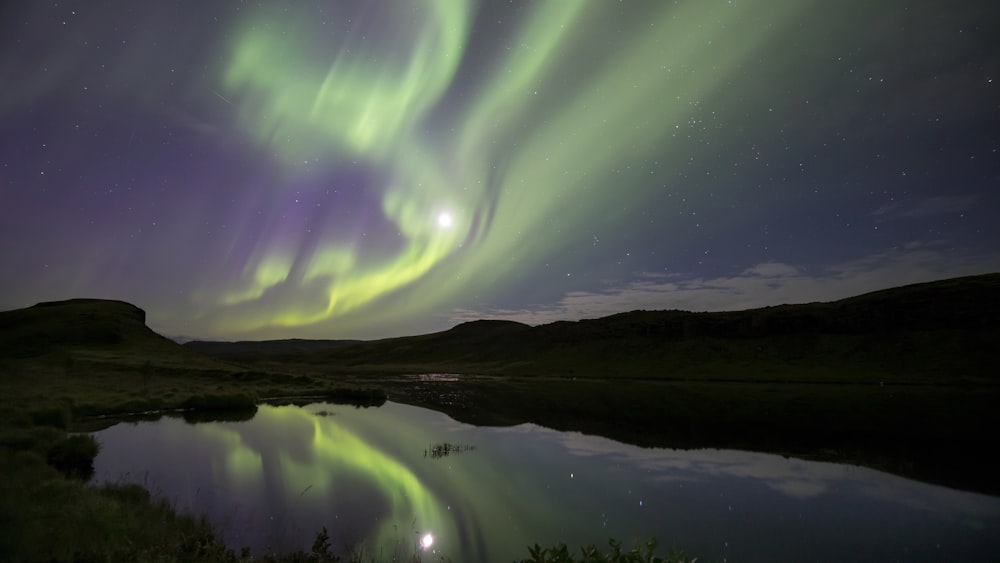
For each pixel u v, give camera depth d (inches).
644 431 1085.8
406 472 665.6
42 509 312.8
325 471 659.4
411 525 444.1
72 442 676.7
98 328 3371.1
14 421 839.1
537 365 4648.1
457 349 6353.3
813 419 1266.0
